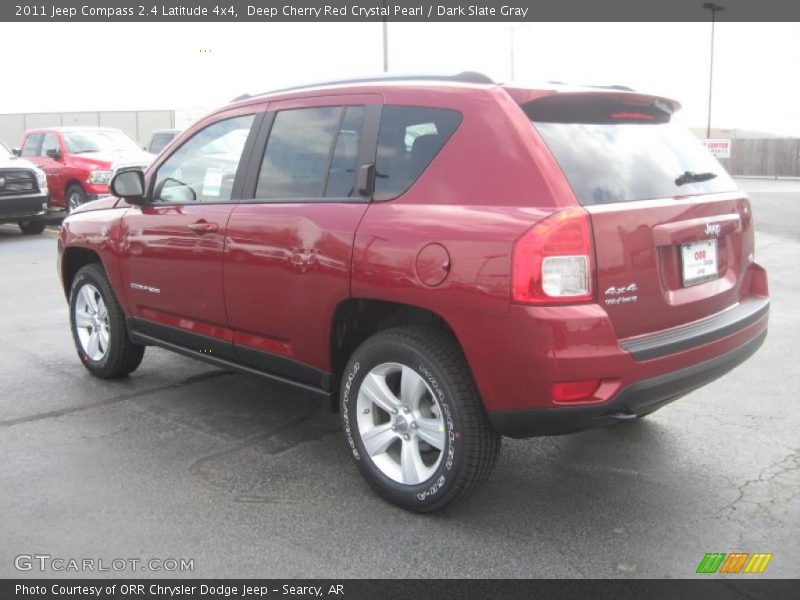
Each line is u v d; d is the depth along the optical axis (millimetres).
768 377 5504
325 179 3932
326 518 3535
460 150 3416
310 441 4441
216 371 5773
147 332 5051
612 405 3137
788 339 6512
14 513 3559
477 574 3090
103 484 3861
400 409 3580
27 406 4988
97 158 15539
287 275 3912
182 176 4762
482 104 3420
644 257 3277
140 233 4863
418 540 3346
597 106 3607
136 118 40094
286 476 3973
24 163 13883
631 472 4008
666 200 3469
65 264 5699
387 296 3453
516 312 3064
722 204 3762
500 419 3225
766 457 4172
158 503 3666
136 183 4801
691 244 3541
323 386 3980
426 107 3605
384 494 3652
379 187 3662
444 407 3361
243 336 4320
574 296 3070
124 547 3283
